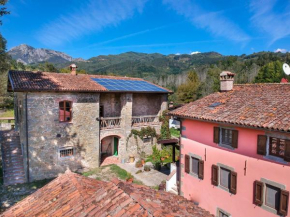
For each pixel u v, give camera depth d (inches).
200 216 227.1
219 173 431.8
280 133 322.0
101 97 869.8
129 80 1015.0
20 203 253.3
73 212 199.5
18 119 853.2
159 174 745.0
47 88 656.4
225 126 412.2
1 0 526.3
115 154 934.4
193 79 2415.1
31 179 662.5
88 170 761.6
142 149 911.7
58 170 709.3
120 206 194.4
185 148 514.6
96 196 219.0
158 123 965.8
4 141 798.5
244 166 380.2
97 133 783.1
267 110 368.2
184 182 520.7
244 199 381.7
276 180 332.5
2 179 658.8
